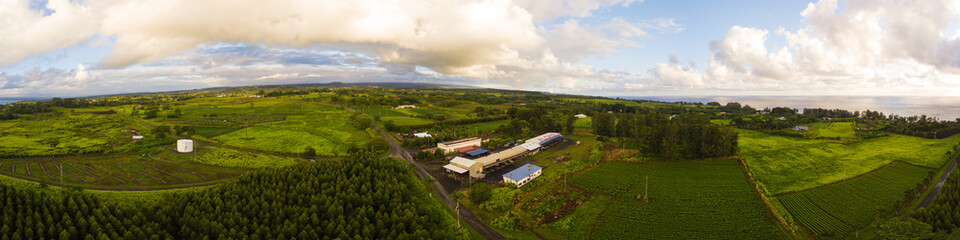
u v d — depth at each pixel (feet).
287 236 199.72
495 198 279.49
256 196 234.17
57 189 261.24
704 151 401.70
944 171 364.38
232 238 191.83
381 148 438.81
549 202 274.57
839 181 322.55
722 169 363.97
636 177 336.29
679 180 327.88
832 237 222.07
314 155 408.26
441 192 303.48
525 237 224.12
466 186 319.27
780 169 370.73
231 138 488.44
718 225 237.04
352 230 205.67
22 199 212.23
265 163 363.97
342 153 422.00
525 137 572.10
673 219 246.06
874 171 359.87
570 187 310.04
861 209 261.65
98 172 317.01
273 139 486.38
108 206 214.07
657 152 418.51
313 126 598.75
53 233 187.93
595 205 270.26
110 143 433.89
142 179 304.09
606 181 324.19
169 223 206.59
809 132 601.62
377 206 240.53
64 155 368.48
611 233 227.81
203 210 218.18
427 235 201.05
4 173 302.66
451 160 389.60
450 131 581.12
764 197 280.92
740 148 470.80
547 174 344.49
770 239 219.20
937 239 190.80
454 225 234.58
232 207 218.79
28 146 398.42
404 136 534.37
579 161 393.29
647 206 267.80
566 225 236.43
